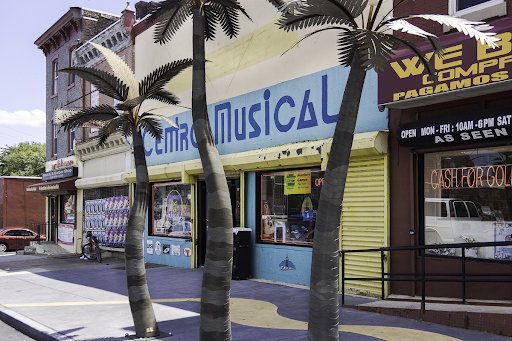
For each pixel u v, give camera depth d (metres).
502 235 6.72
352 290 8.53
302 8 3.40
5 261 17.41
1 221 28.58
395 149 8.01
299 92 9.92
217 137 12.32
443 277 7.22
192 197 13.11
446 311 6.00
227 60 12.06
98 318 7.14
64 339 5.97
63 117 6.46
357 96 3.46
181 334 6.05
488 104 6.78
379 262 8.09
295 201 10.05
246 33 11.45
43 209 29.92
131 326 6.57
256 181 11.05
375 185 8.26
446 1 7.28
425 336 5.48
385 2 8.13
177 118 14.02
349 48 3.64
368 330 5.83
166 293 9.23
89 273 12.89
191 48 13.45
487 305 6.25
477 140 6.73
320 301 3.41
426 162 7.69
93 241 16.84
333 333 3.39
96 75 6.04
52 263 16.09
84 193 20.02
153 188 15.34
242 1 11.58
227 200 4.43
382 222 8.09
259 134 10.95
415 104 7.45
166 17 7.21
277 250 10.30
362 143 8.02
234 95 11.78
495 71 6.05
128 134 6.95
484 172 6.98
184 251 13.41
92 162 19.48
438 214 7.49
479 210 7.00
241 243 10.70
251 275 10.87
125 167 16.83
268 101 10.73
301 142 9.66
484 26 2.93
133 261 5.90
